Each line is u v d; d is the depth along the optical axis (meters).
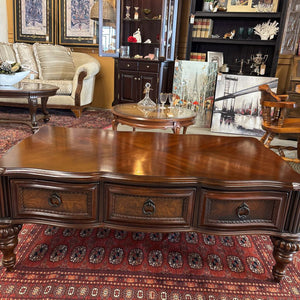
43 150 1.38
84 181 1.13
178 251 1.41
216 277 1.25
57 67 4.56
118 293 1.14
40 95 3.12
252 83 3.75
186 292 1.17
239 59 4.15
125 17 4.52
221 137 1.82
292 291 1.20
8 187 1.15
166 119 2.29
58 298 1.11
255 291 1.19
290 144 3.48
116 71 4.44
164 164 1.27
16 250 1.36
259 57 3.98
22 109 4.73
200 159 1.36
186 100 4.11
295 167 2.72
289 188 1.12
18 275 1.21
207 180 1.13
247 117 3.84
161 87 4.27
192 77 4.02
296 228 1.18
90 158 1.30
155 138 1.71
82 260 1.31
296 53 3.71
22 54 4.52
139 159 1.32
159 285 1.20
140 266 1.30
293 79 3.55
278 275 1.23
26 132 3.27
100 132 1.77
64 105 4.16
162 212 1.17
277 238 1.21
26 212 1.18
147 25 4.51
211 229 1.18
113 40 4.27
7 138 2.99
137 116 2.32
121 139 1.64
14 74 3.16
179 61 4.02
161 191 1.13
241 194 1.14
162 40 3.98
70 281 1.19
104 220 1.20
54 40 5.02
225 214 1.17
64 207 1.17
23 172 1.12
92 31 4.80
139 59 4.20
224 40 3.87
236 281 1.24
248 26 3.97
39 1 4.89
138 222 1.18
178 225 1.18
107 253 1.37
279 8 3.75
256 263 1.36
